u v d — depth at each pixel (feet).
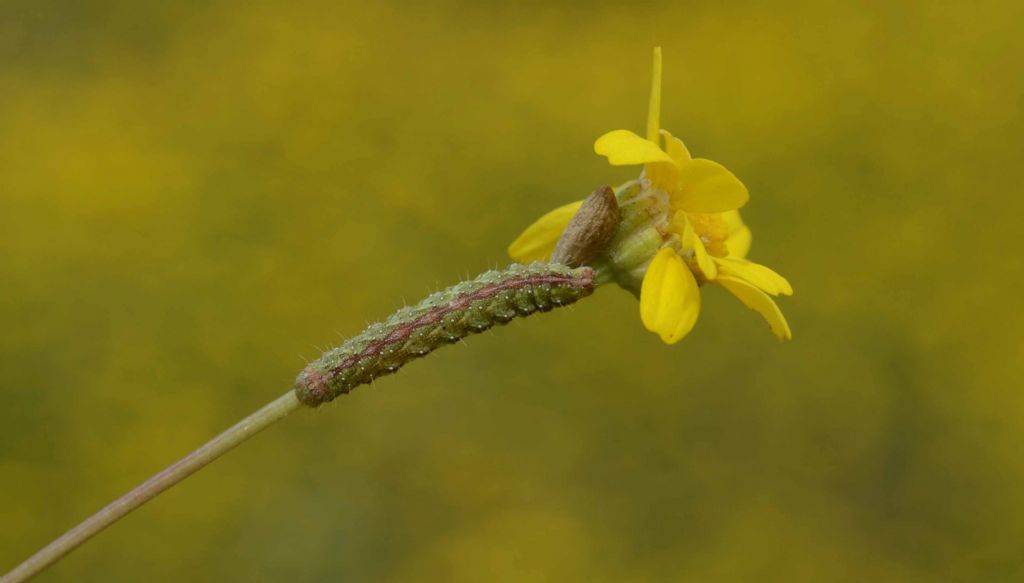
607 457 1.91
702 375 2.03
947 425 2.05
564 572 1.74
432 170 2.32
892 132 2.40
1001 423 2.04
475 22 2.60
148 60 2.45
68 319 1.95
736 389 2.03
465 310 0.81
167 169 2.20
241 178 2.21
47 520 1.73
